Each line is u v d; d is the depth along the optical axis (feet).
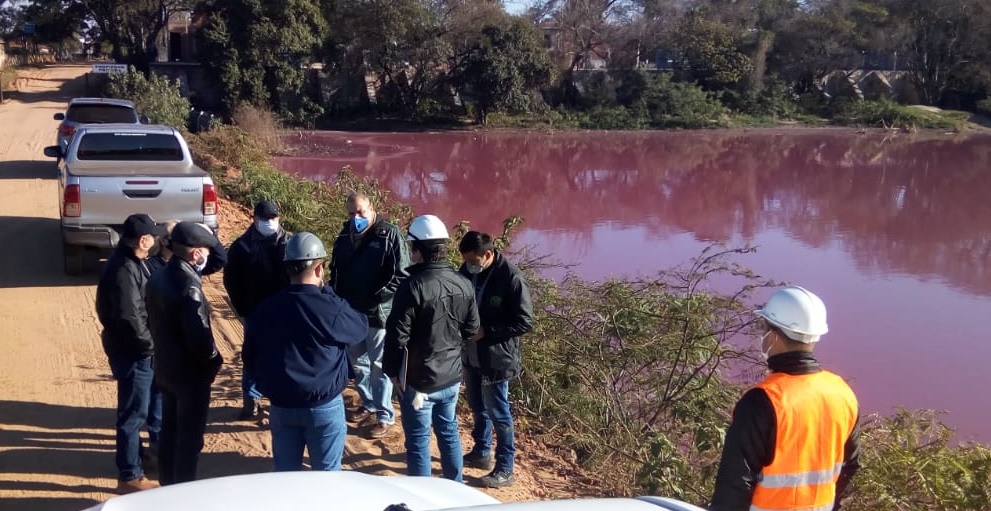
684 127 207.72
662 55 230.48
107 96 107.55
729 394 26.50
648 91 208.95
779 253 68.39
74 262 33.12
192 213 32.83
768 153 162.40
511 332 17.99
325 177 102.63
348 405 22.68
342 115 184.03
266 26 156.46
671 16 222.48
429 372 16.21
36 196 50.88
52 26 171.53
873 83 241.96
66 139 59.11
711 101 215.31
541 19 216.54
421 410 16.34
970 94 241.35
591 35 216.95
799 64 232.53
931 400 34.96
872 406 34.27
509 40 184.34
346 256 20.11
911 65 242.37
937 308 50.65
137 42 173.58
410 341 16.25
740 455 10.46
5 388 21.90
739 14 230.68
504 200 95.20
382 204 51.72
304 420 14.03
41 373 23.18
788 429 10.34
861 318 47.75
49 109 126.31
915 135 208.13
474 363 18.43
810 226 83.92
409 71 193.98
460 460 17.17
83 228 31.68
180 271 15.01
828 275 60.18
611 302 30.19
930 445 22.03
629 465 21.83
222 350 26.12
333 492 9.59
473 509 9.15
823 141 189.37
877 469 20.06
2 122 102.17
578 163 137.08
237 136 72.13
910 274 61.05
